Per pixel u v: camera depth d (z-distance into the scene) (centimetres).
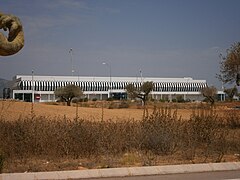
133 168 1067
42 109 3256
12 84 12275
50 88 10988
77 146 1305
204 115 1767
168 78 12738
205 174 1067
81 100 8488
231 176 1034
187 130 1540
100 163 1197
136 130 1472
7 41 1023
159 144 1398
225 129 1742
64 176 998
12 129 1357
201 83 13100
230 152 1445
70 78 11456
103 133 1393
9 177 971
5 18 1053
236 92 8800
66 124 1413
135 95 7962
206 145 1477
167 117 1608
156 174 1063
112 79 12056
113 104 6662
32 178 978
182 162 1230
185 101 10200
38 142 1299
